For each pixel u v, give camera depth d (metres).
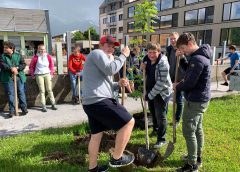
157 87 3.99
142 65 4.13
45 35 29.75
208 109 6.65
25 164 3.63
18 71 6.25
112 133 4.52
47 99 7.47
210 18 30.83
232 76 8.46
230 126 5.34
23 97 6.46
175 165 3.73
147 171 3.53
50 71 6.95
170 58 4.92
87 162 3.76
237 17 27.50
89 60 2.99
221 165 3.69
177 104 5.05
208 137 4.73
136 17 4.70
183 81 3.31
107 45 3.15
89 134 4.74
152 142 4.47
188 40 3.22
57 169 3.52
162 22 38.78
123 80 3.40
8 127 5.55
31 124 5.75
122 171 3.47
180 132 4.98
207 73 3.16
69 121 5.95
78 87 7.59
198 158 3.62
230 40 28.52
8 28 28.09
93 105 2.96
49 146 4.31
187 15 34.38
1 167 3.55
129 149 4.21
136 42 5.02
